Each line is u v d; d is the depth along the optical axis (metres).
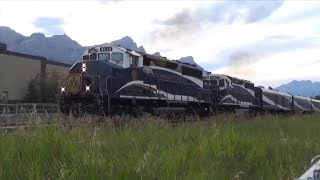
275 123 18.25
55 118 8.88
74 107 23.20
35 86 70.31
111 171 5.88
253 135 12.02
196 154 8.30
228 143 9.60
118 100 24.48
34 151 6.71
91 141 8.15
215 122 14.39
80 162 6.36
